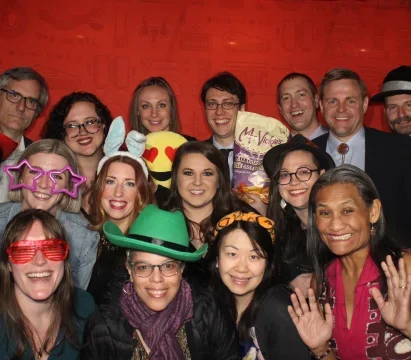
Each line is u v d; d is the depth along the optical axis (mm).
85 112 4180
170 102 4828
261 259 2959
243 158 4000
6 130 4332
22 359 2588
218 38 6105
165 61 6066
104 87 6023
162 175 3918
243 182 3975
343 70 4281
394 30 6223
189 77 6094
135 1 6020
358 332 2598
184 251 2744
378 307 2549
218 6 6090
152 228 2709
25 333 2600
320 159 3484
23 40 5902
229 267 2961
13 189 3311
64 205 3387
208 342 2768
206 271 3193
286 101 4887
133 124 4898
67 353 2695
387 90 4836
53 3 5926
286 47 6152
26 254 2543
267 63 6148
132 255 2738
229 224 2979
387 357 2547
